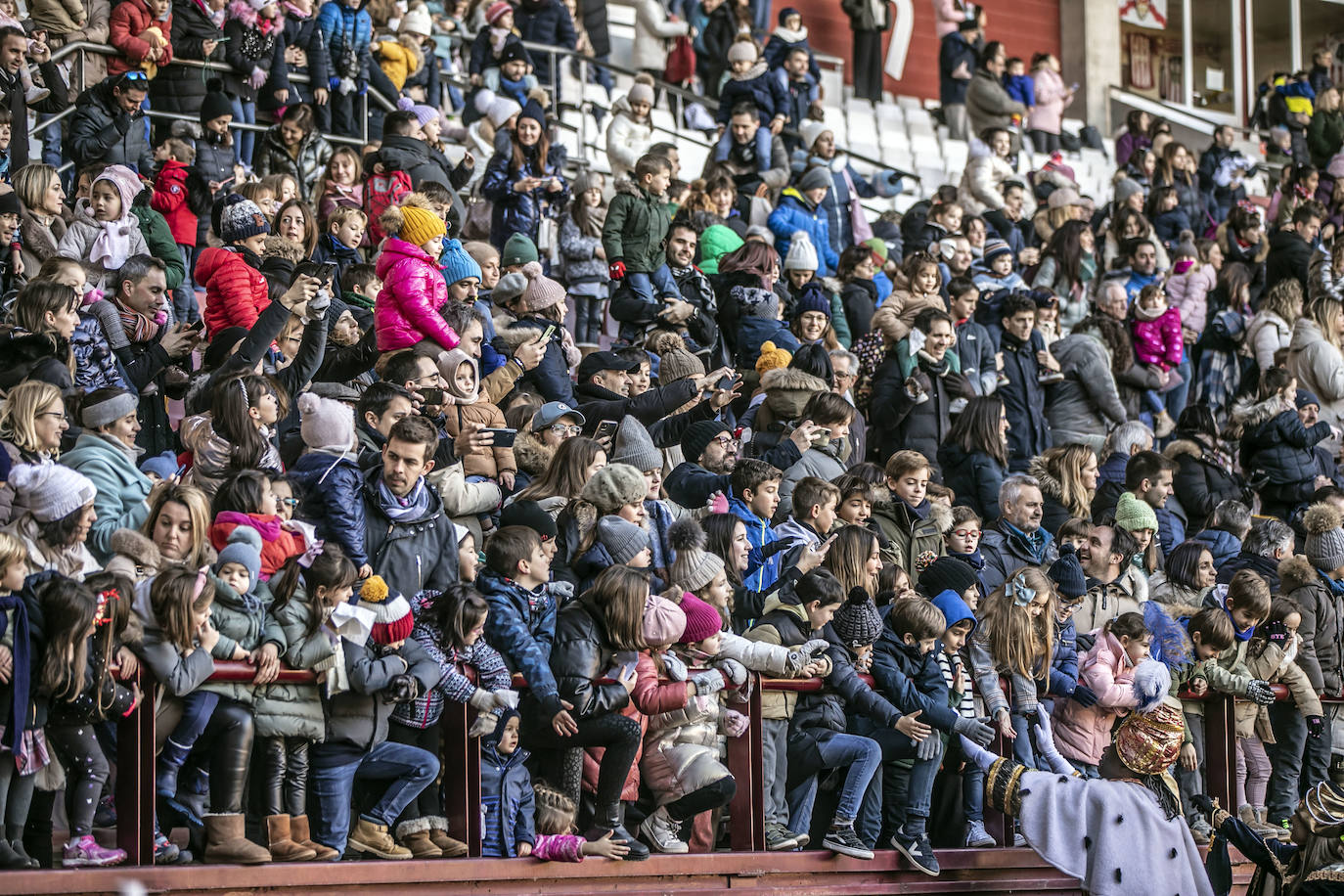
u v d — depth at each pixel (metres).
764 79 37.75
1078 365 28.47
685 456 20.84
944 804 19.22
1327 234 40.81
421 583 16.42
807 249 28.47
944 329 26.11
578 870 16.14
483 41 36.22
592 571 17.11
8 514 15.27
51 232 22.78
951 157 49.38
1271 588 23.39
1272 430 27.64
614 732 16.20
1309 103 53.00
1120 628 19.64
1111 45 61.19
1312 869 18.36
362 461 17.02
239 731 14.52
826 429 22.34
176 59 29.36
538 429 20.00
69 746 14.04
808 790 18.02
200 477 16.78
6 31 25.52
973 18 51.41
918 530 21.30
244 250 22.19
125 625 14.04
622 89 45.19
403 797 15.57
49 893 13.63
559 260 30.12
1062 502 24.41
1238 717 21.39
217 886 14.28
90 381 18.97
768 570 19.09
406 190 26.89
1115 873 18.14
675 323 25.48
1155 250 34.44
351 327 20.50
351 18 31.42
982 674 18.92
